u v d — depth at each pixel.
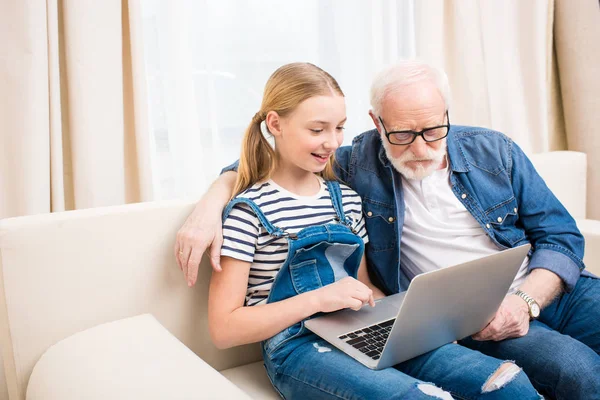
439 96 1.36
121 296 1.26
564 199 1.93
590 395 1.15
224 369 1.40
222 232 1.25
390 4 2.14
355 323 1.24
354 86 2.15
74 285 1.21
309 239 1.27
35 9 1.53
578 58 2.37
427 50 2.20
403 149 1.39
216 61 1.93
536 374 1.21
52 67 1.59
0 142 1.57
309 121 1.25
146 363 1.05
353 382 1.08
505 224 1.49
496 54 2.36
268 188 1.31
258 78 1.99
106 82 1.67
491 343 1.31
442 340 1.18
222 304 1.23
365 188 1.48
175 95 1.81
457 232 1.47
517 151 1.53
